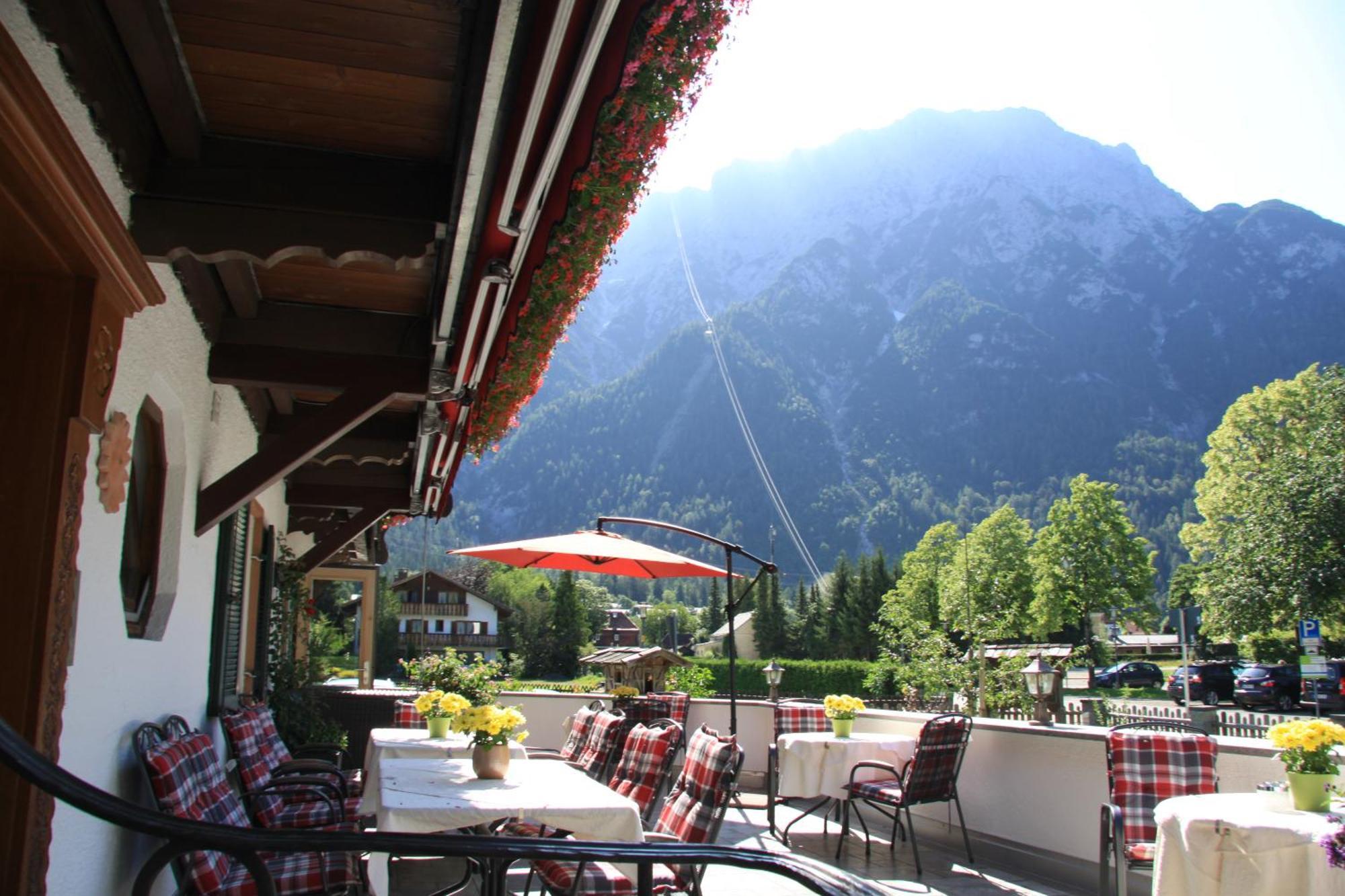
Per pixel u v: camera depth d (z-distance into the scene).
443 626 60.09
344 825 4.68
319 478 8.71
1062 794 5.92
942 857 6.64
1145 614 46.81
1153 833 4.85
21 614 2.43
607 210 2.81
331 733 8.64
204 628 5.33
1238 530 37.56
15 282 2.56
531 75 2.06
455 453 6.19
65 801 1.29
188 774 3.71
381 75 2.69
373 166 3.21
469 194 2.57
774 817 7.96
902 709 21.08
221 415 5.31
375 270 4.09
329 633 15.23
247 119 2.99
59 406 2.54
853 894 1.49
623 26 2.08
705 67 2.38
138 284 2.86
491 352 4.12
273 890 1.40
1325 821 3.58
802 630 71.88
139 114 2.85
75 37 2.34
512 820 4.48
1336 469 35.53
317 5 2.37
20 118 1.93
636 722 8.69
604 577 147.75
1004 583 49.72
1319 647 18.09
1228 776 5.10
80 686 2.99
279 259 3.19
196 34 2.52
